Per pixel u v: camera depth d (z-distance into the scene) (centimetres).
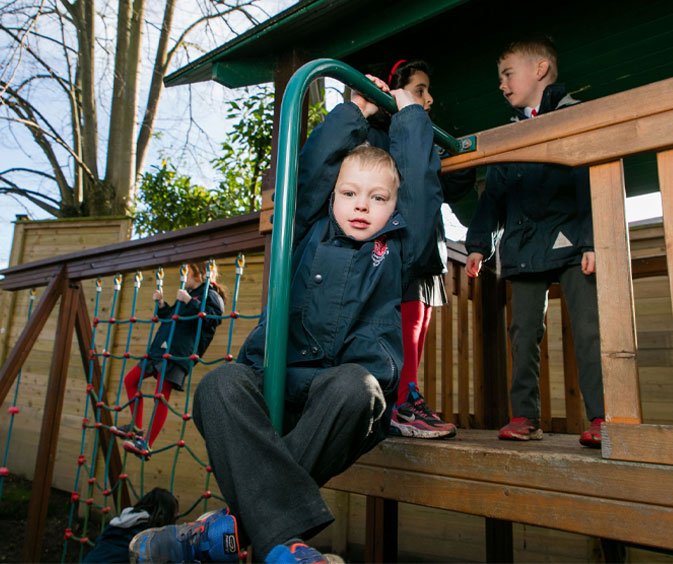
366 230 132
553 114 146
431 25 283
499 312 312
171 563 117
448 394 276
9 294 654
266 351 114
